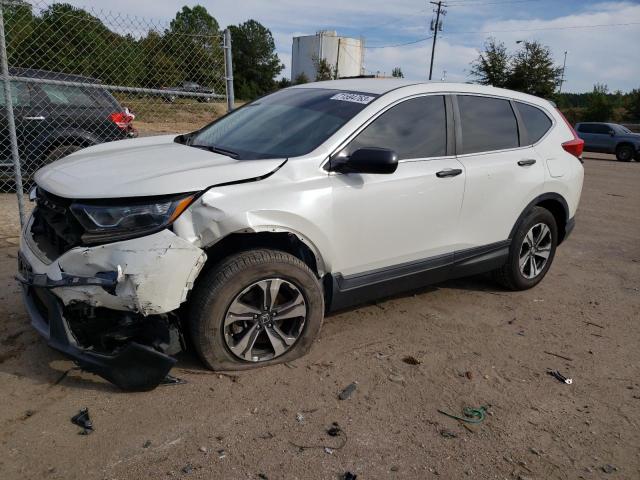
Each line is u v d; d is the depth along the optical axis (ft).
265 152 11.82
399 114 12.80
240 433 9.23
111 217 9.33
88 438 8.87
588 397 11.05
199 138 14.03
